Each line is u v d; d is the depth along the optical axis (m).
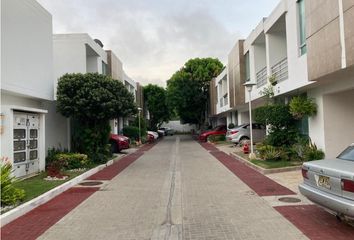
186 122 54.41
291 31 15.85
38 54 14.91
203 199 9.56
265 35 20.28
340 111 14.66
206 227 7.03
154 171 15.45
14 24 12.64
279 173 13.38
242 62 26.47
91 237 6.58
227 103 34.47
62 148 17.86
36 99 15.41
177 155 23.11
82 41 21.16
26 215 8.14
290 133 16.94
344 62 10.02
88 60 25.58
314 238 6.07
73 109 16.81
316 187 6.67
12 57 12.46
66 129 18.41
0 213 7.77
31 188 10.58
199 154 23.33
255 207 8.41
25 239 6.52
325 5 11.11
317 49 11.80
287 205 8.43
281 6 16.84
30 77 14.04
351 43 9.59
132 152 26.55
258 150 17.92
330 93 14.32
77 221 7.64
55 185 11.09
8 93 12.96
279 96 18.69
